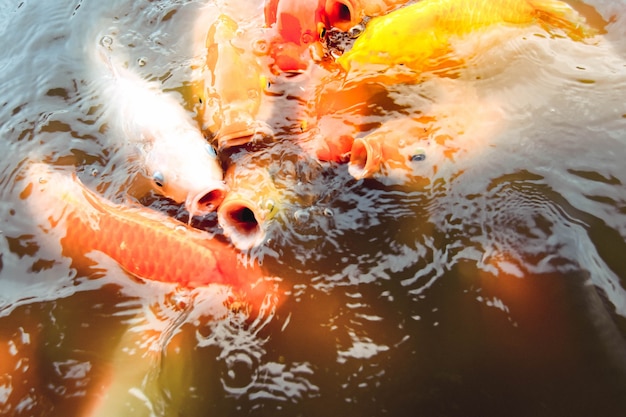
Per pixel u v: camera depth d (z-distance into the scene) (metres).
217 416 1.04
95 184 1.20
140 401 1.06
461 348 1.06
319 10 1.29
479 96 1.24
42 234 1.16
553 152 1.17
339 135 1.21
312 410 1.04
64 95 1.32
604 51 1.29
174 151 1.19
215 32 1.29
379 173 1.17
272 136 1.22
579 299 1.06
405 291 1.10
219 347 1.08
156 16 1.43
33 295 1.13
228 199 1.14
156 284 1.12
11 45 1.42
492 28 1.29
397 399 1.04
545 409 1.02
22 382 1.07
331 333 1.08
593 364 1.03
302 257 1.13
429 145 1.18
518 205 1.13
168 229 1.13
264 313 1.09
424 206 1.15
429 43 1.26
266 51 1.30
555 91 1.24
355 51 1.27
